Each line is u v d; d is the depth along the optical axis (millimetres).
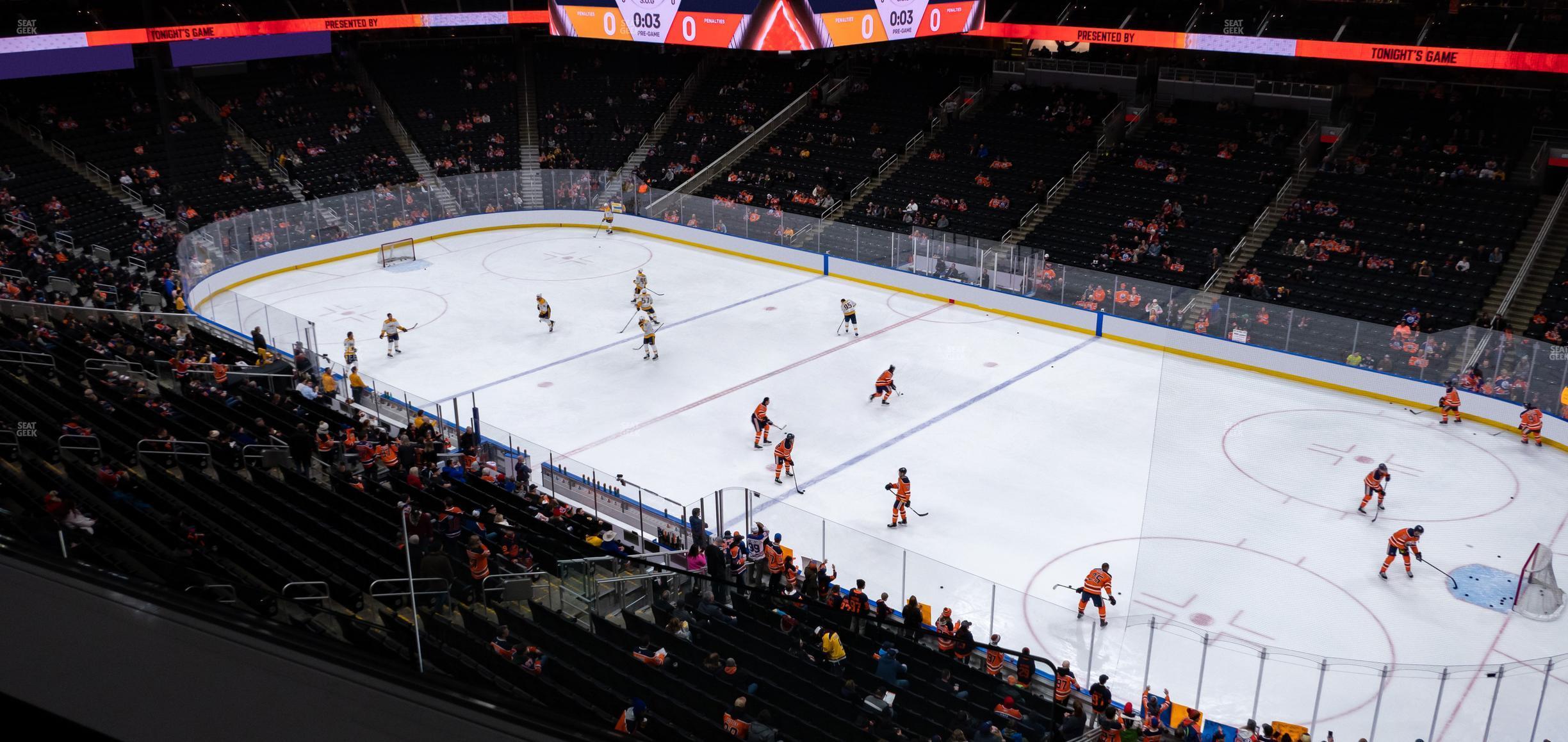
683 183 48000
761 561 19828
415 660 12844
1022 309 36625
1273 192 37844
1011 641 17469
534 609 15641
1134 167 41188
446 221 47969
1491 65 33625
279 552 15188
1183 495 13211
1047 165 42781
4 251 32469
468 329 35250
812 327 35656
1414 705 13938
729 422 27797
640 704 12141
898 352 33219
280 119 48750
